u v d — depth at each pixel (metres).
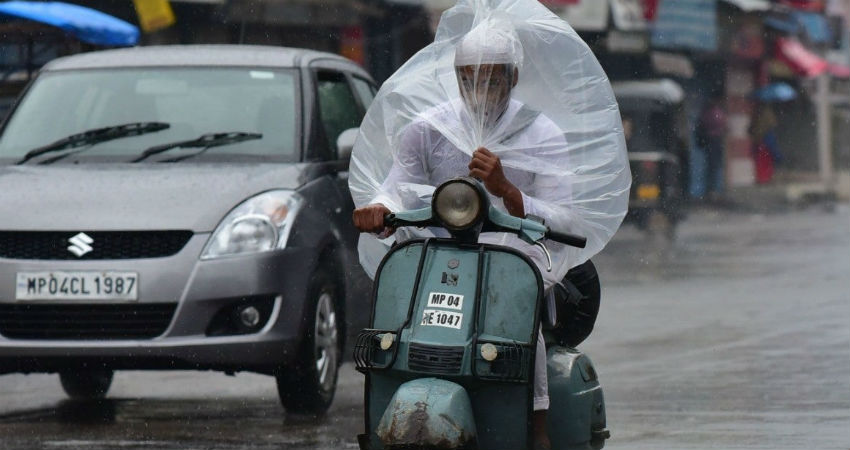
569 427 15.99
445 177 15.82
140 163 25.64
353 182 16.77
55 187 24.48
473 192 14.04
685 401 25.23
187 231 23.58
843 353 31.14
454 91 16.25
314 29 68.81
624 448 20.92
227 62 27.66
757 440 21.48
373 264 16.86
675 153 82.06
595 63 16.05
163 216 23.62
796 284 46.66
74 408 26.00
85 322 23.42
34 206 23.92
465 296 14.15
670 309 40.44
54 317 23.48
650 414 23.92
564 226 15.34
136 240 23.56
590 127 16.03
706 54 112.00
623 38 98.56
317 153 26.25
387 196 15.84
